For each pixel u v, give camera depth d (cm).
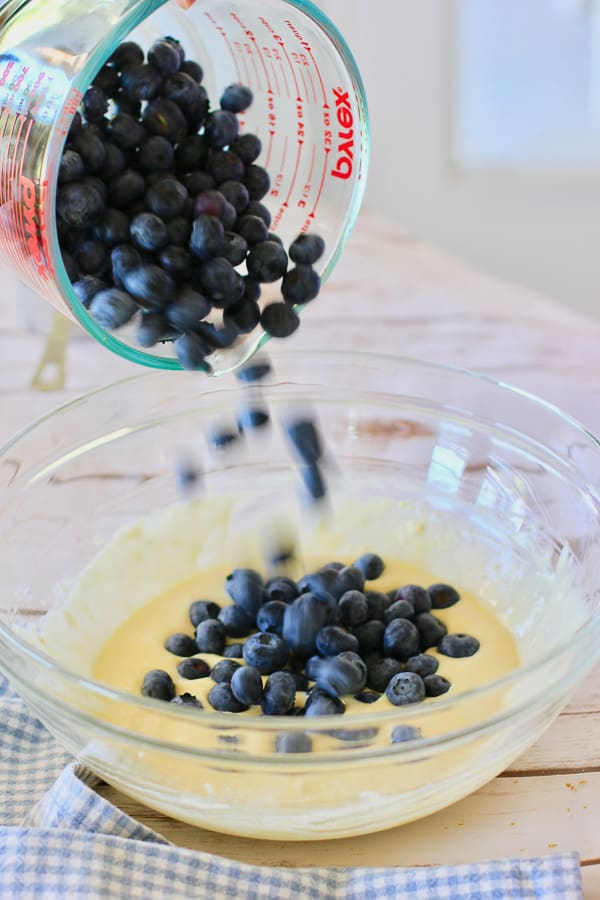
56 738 50
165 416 63
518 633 58
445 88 155
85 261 52
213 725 44
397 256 103
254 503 64
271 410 64
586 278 169
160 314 53
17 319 90
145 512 63
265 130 58
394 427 65
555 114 163
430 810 48
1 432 72
